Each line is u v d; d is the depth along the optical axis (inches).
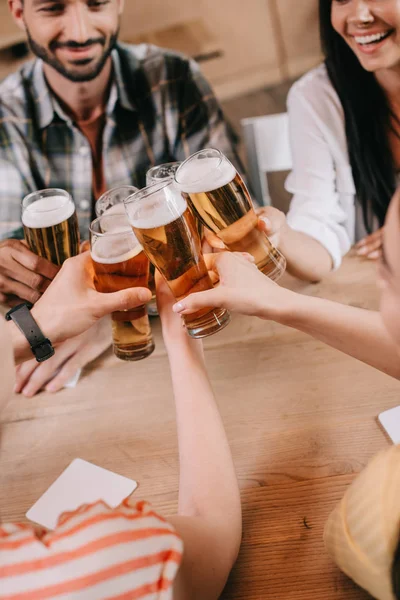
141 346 43.8
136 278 39.6
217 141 82.1
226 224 39.7
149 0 94.7
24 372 48.1
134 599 22.5
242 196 39.6
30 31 77.6
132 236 38.2
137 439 40.8
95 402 45.2
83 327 39.9
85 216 85.8
